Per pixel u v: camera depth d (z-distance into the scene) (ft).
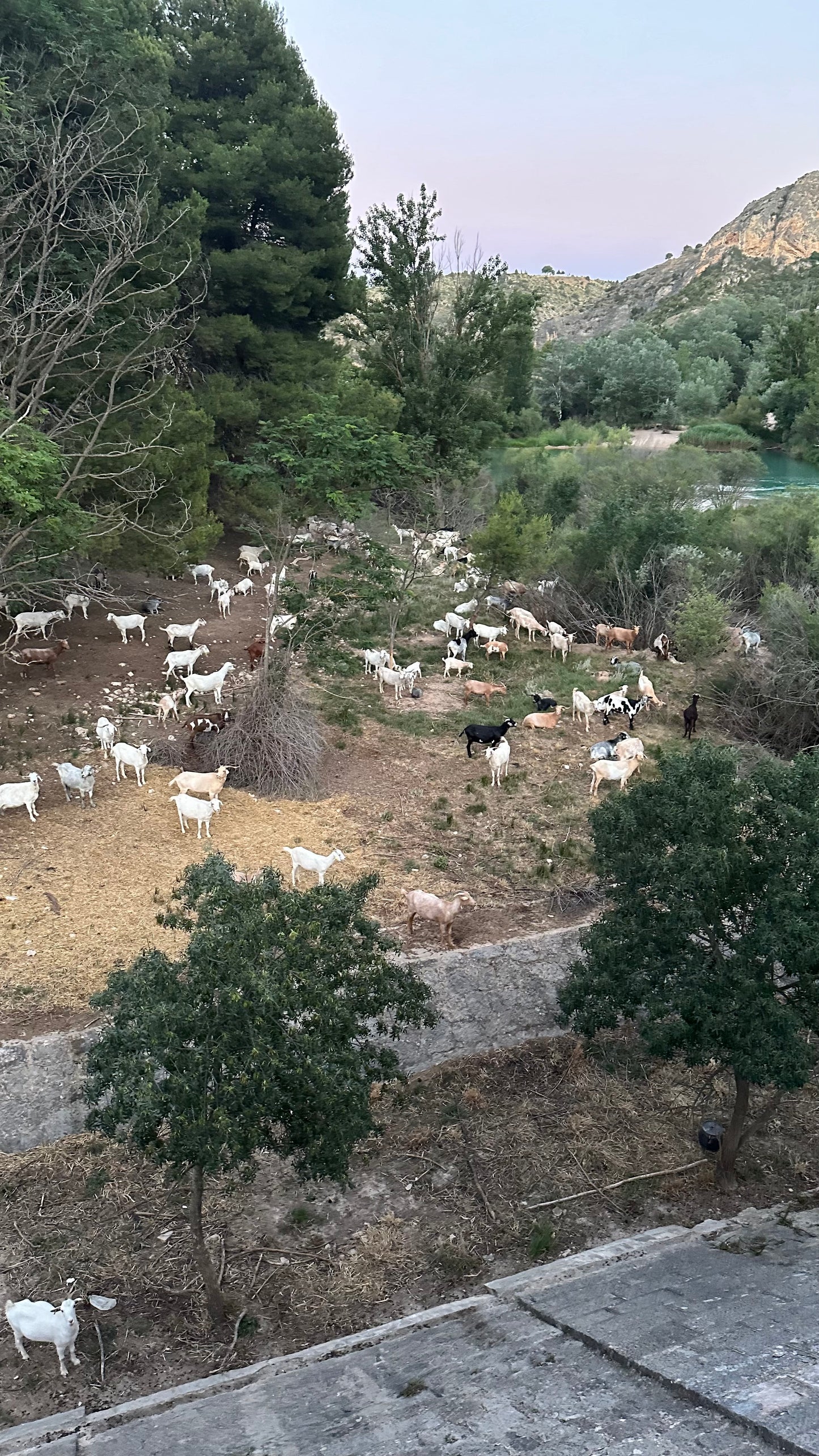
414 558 91.81
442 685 79.77
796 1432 19.04
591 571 102.63
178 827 53.42
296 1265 33.63
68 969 41.37
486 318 138.10
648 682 76.74
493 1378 24.70
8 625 82.38
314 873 50.29
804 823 31.89
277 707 61.82
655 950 35.27
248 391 102.78
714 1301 28.22
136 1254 33.40
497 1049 45.91
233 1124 25.25
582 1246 35.19
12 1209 34.63
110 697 68.80
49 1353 29.66
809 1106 44.68
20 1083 36.58
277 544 79.36
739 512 113.09
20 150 65.57
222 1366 28.94
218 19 108.47
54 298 65.87
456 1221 36.14
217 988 26.12
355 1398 24.61
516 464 156.15
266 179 107.24
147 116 76.84
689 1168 39.65
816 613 80.43
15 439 58.70
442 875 51.67
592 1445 19.74
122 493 74.90
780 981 45.21
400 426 135.74
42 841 51.03
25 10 68.44
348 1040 29.25
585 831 56.75
